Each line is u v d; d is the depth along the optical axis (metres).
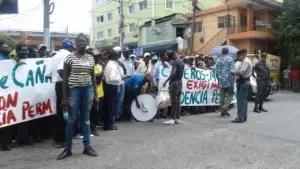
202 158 5.83
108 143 6.87
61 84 6.56
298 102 14.59
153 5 41.00
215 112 11.53
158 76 9.89
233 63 10.11
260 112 11.19
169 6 41.53
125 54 9.96
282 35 25.89
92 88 6.02
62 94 6.12
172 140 7.10
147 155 6.00
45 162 5.64
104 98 8.19
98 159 5.77
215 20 31.28
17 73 6.66
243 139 7.19
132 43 41.06
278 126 8.62
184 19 33.50
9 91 6.51
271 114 10.75
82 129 6.13
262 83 11.09
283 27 25.91
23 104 6.74
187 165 5.46
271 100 15.62
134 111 9.51
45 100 7.12
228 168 5.32
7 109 6.46
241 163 5.57
